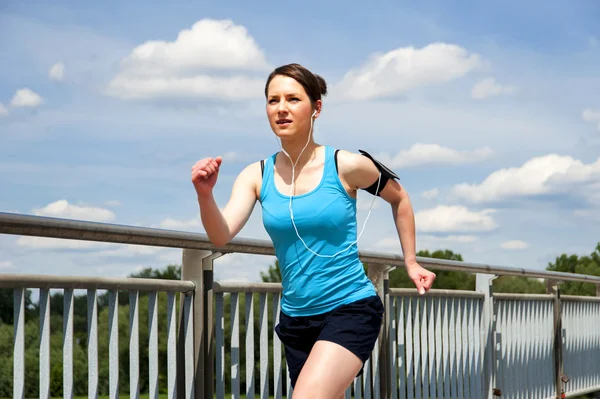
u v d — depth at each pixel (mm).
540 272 7320
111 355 3025
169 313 3410
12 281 2559
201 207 2816
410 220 3332
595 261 47469
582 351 8906
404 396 5086
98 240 2816
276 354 4059
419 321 5324
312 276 3088
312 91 3123
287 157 3152
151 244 3080
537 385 7473
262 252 3809
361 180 3170
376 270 4855
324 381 2926
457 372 5836
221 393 3678
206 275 3578
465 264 5598
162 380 16422
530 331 7367
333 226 3074
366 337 3057
